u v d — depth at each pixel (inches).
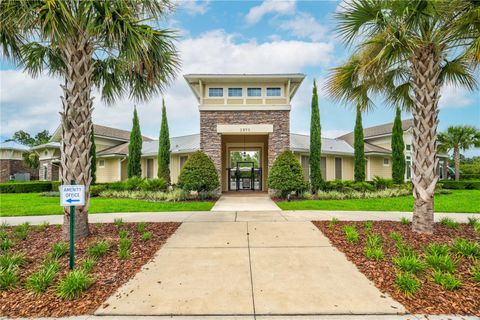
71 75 213.3
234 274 158.1
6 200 550.3
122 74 280.1
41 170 1057.5
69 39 207.9
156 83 256.7
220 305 123.8
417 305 121.1
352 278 150.7
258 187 803.4
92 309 119.3
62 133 216.8
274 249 201.8
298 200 510.0
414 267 150.7
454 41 219.6
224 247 207.0
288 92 581.0
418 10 199.2
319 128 605.0
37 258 175.6
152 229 259.4
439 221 283.3
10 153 1227.2
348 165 822.5
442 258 158.7
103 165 908.0
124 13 197.9
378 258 173.9
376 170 853.2
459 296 127.0
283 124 581.6
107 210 386.6
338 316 114.6
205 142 581.6
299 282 146.9
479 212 362.0
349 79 268.1
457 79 275.0
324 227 263.9
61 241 207.8
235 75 566.3
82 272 141.8
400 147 713.6
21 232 233.3
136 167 737.6
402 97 307.9
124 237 221.9
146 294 133.5
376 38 214.2
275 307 122.0
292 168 512.7
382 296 130.2
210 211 375.2
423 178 229.1
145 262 175.3
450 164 1275.8
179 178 524.4
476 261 163.3
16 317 112.7
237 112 585.0
